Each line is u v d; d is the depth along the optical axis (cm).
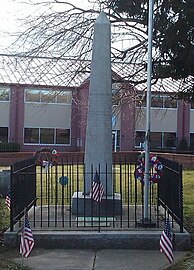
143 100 1816
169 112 4309
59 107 4097
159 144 4300
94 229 805
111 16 1531
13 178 796
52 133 4103
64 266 668
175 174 832
